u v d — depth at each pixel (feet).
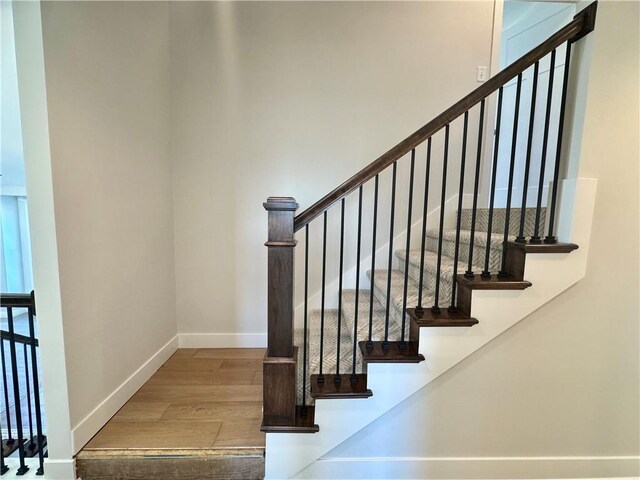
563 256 4.42
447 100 7.68
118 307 5.62
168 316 7.63
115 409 5.50
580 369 4.82
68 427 4.50
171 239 7.75
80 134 4.64
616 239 4.54
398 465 4.93
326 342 6.15
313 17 7.44
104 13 5.15
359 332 5.48
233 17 7.36
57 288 4.29
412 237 8.03
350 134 7.73
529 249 4.36
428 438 4.92
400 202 7.99
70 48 4.42
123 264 5.76
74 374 4.58
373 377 4.53
